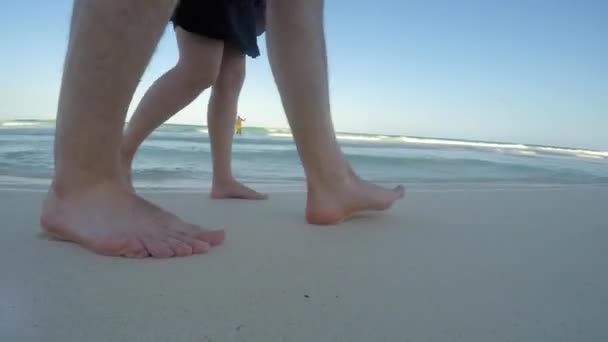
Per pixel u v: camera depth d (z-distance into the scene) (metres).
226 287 0.79
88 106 0.95
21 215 1.33
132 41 0.89
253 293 0.77
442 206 1.86
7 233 1.10
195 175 3.16
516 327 0.67
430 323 0.68
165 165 3.95
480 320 0.69
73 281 0.79
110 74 0.91
